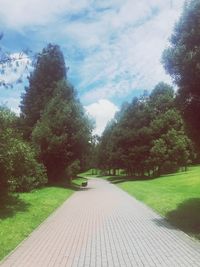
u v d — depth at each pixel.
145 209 23.88
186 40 17.95
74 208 24.95
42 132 47.75
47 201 27.33
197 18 17.73
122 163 72.56
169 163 65.25
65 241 13.77
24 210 21.50
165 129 68.38
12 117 22.62
